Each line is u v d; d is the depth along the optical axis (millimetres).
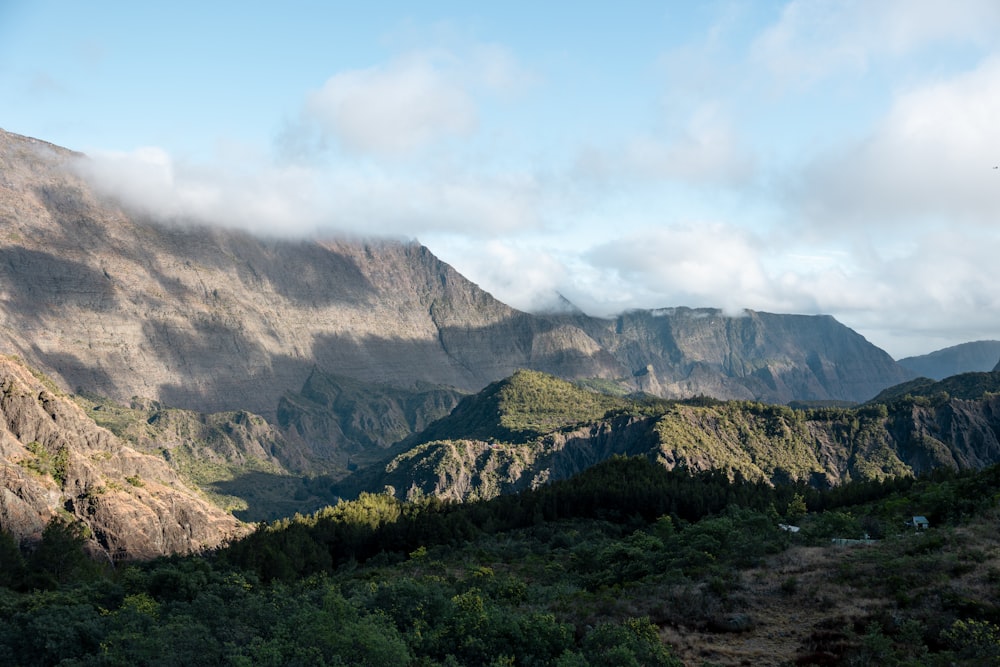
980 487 90688
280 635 47531
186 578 75312
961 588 50250
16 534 134625
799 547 73125
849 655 44219
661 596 59156
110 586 74812
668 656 44531
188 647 46125
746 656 46156
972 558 56344
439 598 55188
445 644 48062
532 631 48094
